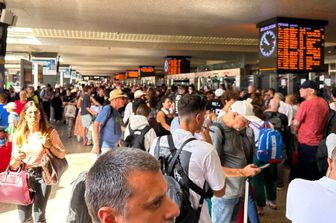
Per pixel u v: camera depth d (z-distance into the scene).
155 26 11.79
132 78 43.72
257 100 6.27
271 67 9.96
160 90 11.69
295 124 5.24
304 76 9.83
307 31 9.84
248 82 11.59
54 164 3.64
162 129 5.67
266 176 4.91
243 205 3.34
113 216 0.97
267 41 10.15
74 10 9.48
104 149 5.28
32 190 3.50
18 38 17.36
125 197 0.96
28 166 3.53
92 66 39.75
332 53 20.22
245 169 2.90
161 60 28.92
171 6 8.83
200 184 2.32
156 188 0.99
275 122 5.99
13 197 3.40
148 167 1.00
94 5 8.86
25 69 12.46
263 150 4.39
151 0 8.27
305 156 5.15
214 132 3.22
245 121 3.23
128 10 9.38
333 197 2.01
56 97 16.70
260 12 9.24
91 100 10.78
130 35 16.70
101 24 11.58
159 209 1.00
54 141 3.64
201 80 16.20
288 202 2.22
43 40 17.22
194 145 2.35
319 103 5.04
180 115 2.52
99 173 1.00
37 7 9.15
